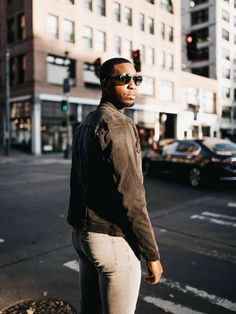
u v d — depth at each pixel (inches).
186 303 136.6
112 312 76.0
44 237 222.7
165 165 495.5
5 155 1097.4
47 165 809.5
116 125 70.2
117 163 68.6
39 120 1186.0
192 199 360.8
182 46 1314.0
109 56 1275.8
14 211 299.1
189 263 179.0
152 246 70.8
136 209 69.1
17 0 1205.1
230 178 420.8
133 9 1243.2
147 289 148.9
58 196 372.5
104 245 74.3
